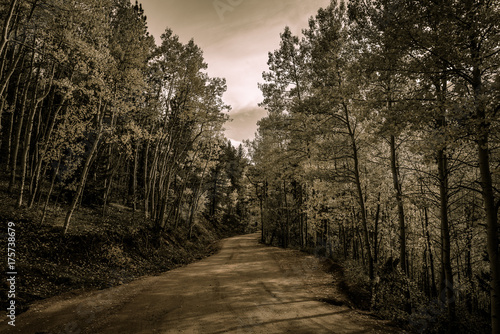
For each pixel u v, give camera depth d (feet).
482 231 41.32
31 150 68.59
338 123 44.62
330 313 26.45
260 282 39.55
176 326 21.88
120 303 28.07
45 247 35.86
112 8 51.55
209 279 41.50
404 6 20.11
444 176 30.01
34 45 41.73
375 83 27.99
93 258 40.63
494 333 18.83
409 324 26.40
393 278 35.65
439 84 22.47
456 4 17.37
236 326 22.06
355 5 30.07
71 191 60.64
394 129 22.61
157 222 68.39
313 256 61.05
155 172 83.05
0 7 35.01
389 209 56.49
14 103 53.72
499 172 17.47
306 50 59.82
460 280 39.91
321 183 56.13
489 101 17.34
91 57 40.63
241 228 197.67
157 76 69.26
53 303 25.62
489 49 18.67
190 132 82.69
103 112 45.29
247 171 114.21
